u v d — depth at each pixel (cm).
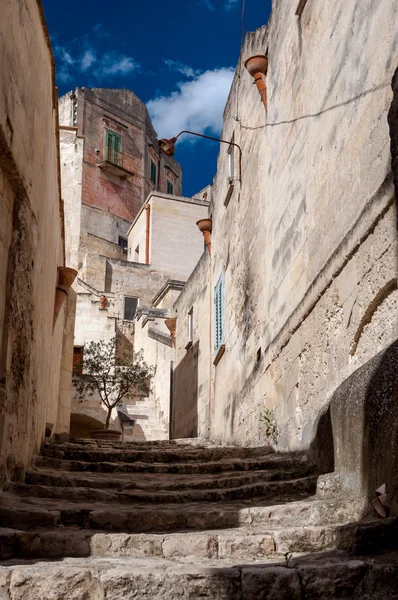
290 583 399
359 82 708
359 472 539
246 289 1212
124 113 4694
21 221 624
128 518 522
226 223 1445
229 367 1318
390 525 455
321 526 491
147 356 2769
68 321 1504
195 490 647
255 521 534
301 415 835
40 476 645
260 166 1156
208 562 454
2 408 567
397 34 621
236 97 1388
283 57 1030
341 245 717
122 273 3681
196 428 1633
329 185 787
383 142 634
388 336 609
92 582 394
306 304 832
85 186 4322
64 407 1455
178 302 2030
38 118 720
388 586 396
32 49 673
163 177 5059
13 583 386
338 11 788
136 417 2406
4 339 582
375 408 520
